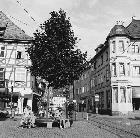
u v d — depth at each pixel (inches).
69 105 1112.2
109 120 1106.1
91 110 2092.8
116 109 1470.2
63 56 814.5
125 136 567.5
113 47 1534.2
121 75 1489.9
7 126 754.2
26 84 1349.7
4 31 1392.7
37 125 805.2
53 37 804.0
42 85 1843.0
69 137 534.3
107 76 1612.9
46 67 818.8
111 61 1524.4
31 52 837.8
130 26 1649.9
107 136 564.7
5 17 1475.1
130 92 1489.9
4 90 1171.3
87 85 2326.5
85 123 952.3
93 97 2058.3
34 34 834.8
